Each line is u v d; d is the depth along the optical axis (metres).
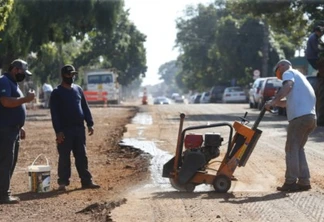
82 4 55.25
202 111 53.34
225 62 101.25
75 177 18.72
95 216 12.91
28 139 30.03
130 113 52.62
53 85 99.62
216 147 15.23
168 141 26.64
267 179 16.95
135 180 17.53
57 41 58.91
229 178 14.93
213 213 12.56
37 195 15.70
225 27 96.94
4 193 14.63
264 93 51.59
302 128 14.94
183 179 15.07
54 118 16.50
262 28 95.00
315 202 13.59
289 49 96.00
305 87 14.98
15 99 14.42
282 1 52.25
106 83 85.75
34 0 53.16
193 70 137.88
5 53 50.38
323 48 33.62
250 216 12.28
